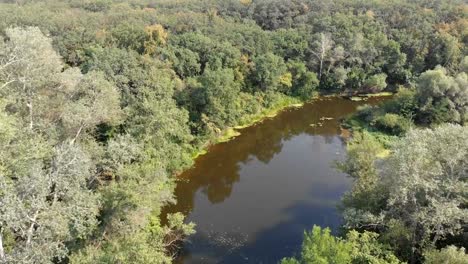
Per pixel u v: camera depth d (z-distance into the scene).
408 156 33.66
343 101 87.69
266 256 41.22
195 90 65.25
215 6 104.81
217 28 86.81
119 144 42.53
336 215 47.78
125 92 54.53
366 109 76.75
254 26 93.75
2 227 28.36
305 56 91.94
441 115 67.38
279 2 105.31
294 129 74.62
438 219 31.94
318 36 91.94
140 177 38.97
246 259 40.81
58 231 29.34
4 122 32.28
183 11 99.12
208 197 52.41
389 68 93.06
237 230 45.47
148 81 56.38
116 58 59.59
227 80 65.69
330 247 29.23
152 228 40.34
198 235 44.41
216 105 64.56
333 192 52.97
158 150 51.09
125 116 51.16
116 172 40.47
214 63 74.38
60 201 32.88
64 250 30.28
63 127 43.78
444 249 30.33
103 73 53.31
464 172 36.03
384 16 100.94
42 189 28.62
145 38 74.62
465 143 34.66
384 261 30.34
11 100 39.59
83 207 31.92
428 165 34.81
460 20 95.56
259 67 78.38
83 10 98.75
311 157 63.62
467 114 67.31
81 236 33.53
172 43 77.00
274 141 69.69
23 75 44.53
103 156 43.00
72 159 31.92
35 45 46.31
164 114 51.62
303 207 49.75
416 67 92.31
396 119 67.94
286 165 61.09
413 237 34.72
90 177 40.97
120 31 75.62
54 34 76.94
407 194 35.09
